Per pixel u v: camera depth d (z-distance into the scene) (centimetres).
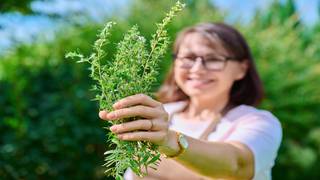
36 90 523
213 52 232
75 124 518
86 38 659
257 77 252
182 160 164
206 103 235
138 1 727
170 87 259
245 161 188
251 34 754
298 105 718
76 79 553
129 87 150
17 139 483
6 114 481
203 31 234
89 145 539
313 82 752
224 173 176
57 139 507
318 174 727
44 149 504
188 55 235
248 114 216
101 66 153
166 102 258
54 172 509
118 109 144
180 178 212
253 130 203
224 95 236
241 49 240
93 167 536
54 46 632
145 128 145
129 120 148
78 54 151
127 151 148
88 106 533
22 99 500
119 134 145
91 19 670
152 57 154
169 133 158
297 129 727
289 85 721
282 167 715
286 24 849
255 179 203
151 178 215
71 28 644
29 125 493
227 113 227
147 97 146
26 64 582
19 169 485
